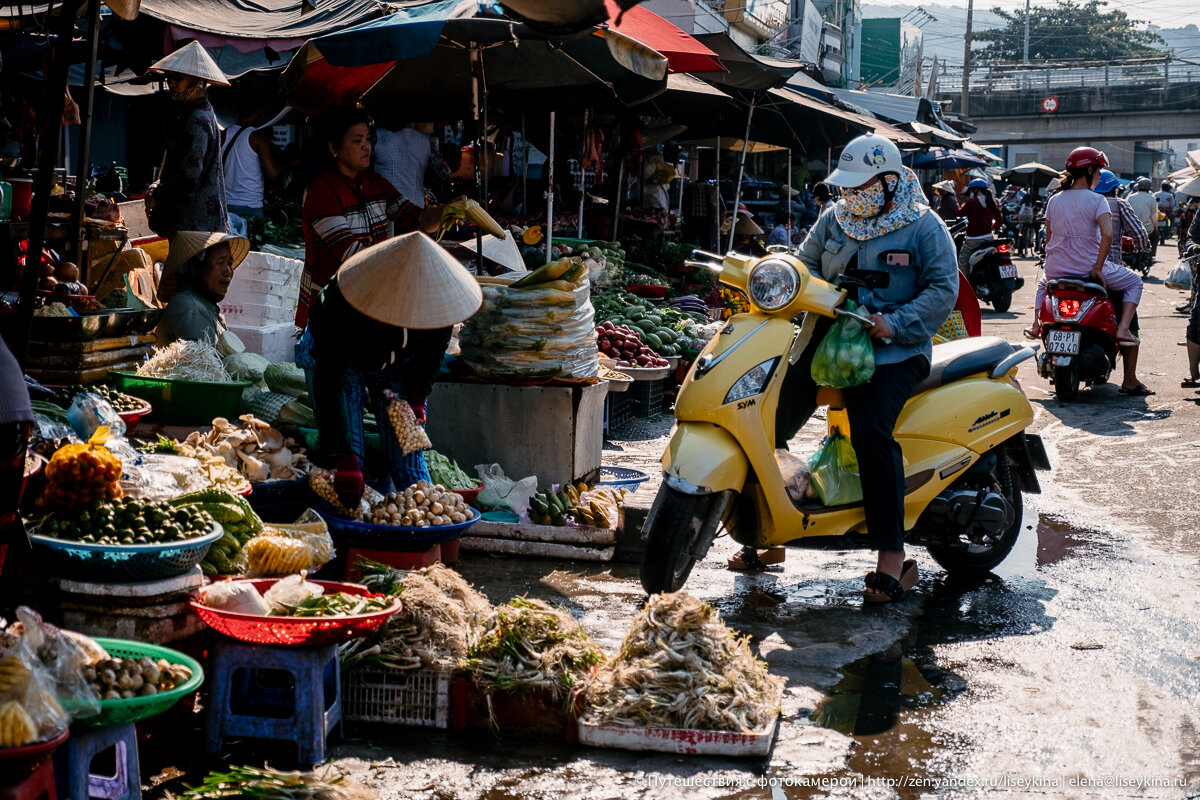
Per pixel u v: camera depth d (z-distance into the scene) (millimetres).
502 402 6121
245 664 3393
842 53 43531
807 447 8469
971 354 5469
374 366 4879
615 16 4102
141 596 3426
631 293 11656
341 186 5785
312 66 7016
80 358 5316
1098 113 66062
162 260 7672
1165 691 4082
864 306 4895
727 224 17234
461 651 3709
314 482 4645
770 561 5691
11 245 5789
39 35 7660
